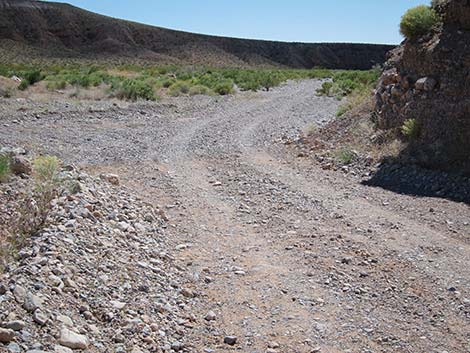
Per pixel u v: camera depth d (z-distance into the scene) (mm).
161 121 20609
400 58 14516
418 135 12320
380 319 5398
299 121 21953
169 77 43125
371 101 16031
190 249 7312
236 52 126250
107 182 9953
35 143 13750
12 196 7789
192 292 5816
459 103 11773
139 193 10016
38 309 4301
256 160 13844
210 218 8805
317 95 34438
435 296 5957
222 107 26375
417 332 5168
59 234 6152
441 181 10539
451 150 11328
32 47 92562
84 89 28250
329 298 5824
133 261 6215
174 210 9141
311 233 8023
